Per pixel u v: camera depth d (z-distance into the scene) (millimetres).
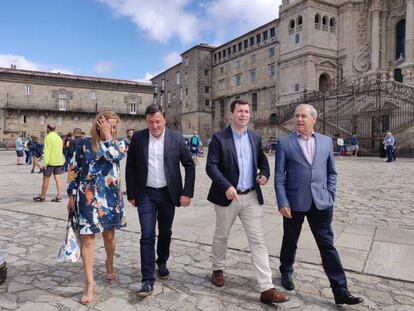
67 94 57500
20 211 8570
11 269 4906
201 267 4973
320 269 4844
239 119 4152
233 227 6832
